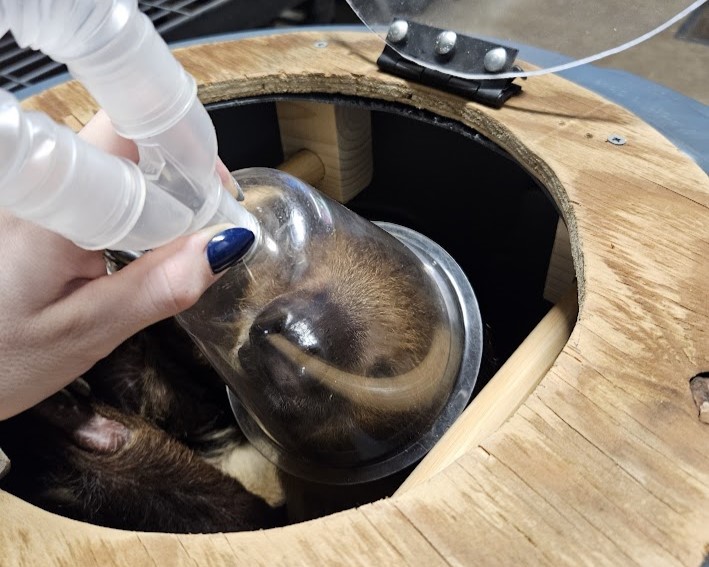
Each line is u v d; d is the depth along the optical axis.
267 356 0.46
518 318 0.74
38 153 0.25
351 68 0.62
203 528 0.54
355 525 0.31
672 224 0.45
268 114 0.72
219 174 0.41
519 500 0.31
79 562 0.31
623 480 0.32
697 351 0.37
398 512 0.31
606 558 0.29
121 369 0.56
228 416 0.65
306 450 0.55
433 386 0.53
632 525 0.30
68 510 0.48
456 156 0.69
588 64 0.62
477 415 0.41
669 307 0.39
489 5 0.59
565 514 0.31
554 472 0.32
